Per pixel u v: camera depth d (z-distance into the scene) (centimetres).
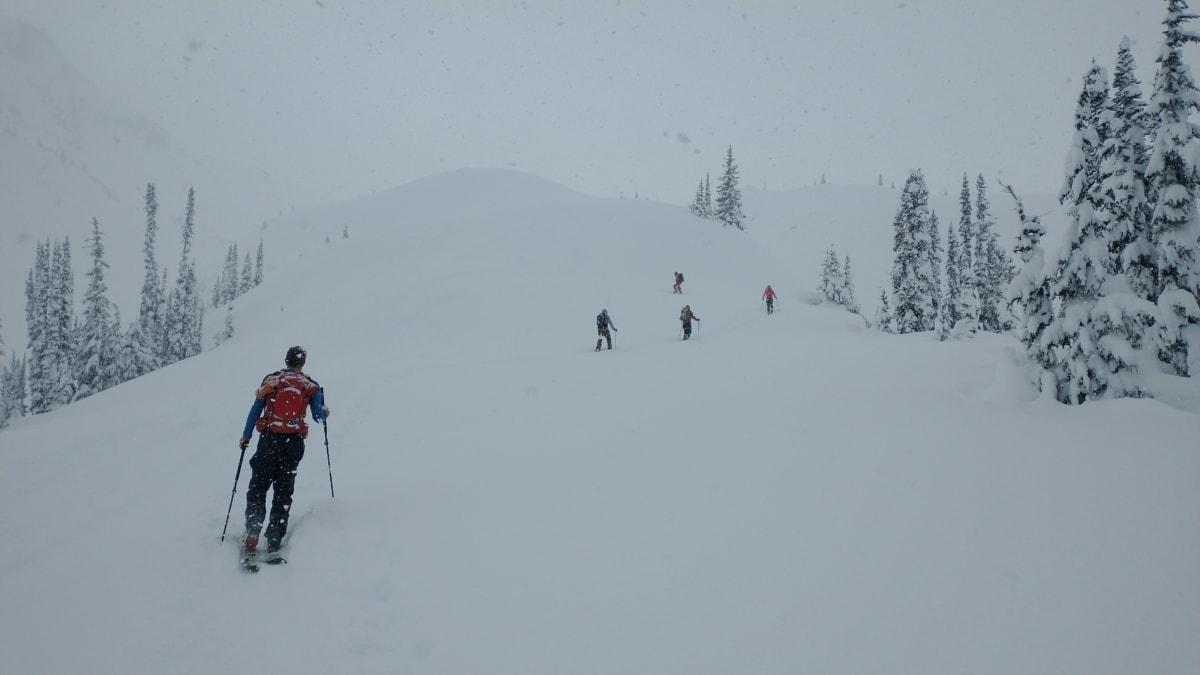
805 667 331
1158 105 1122
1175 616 343
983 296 4359
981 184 4572
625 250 5306
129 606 462
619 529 538
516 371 1633
